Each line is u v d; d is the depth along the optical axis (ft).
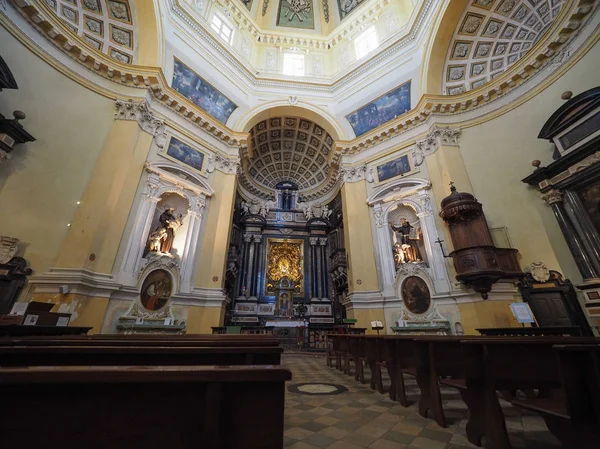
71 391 2.86
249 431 2.91
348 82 42.45
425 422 8.49
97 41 26.58
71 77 23.58
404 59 36.88
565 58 22.48
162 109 29.68
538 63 24.45
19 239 18.79
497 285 23.03
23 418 2.69
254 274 48.96
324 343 37.63
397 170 33.78
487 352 6.75
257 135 46.21
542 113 24.06
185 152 31.14
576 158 19.98
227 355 5.85
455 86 31.86
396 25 40.47
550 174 21.93
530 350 6.56
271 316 44.57
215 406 2.85
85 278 20.01
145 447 2.74
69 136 22.49
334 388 13.38
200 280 29.09
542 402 5.84
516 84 26.58
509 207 24.64
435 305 26.68
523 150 24.84
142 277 24.57
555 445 6.70
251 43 44.88
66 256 20.18
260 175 56.08
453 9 29.25
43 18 21.17
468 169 28.04
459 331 24.52
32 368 2.62
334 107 42.88
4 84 18.03
